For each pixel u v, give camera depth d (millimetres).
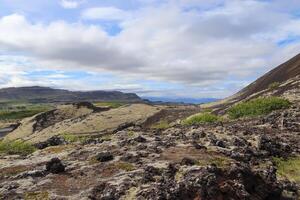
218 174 22188
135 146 28719
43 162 25922
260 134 40844
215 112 96938
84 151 28312
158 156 25734
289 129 44250
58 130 104562
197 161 24297
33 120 123250
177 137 33812
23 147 42531
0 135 144500
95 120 106875
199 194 20359
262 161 31312
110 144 30141
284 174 30344
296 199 25312
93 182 21625
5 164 26469
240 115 64875
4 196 20062
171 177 21984
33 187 21188
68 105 134375
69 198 19703
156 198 19531
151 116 109188
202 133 35656
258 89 143625
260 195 23797
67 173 23203
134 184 21047
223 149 29625
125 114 112188
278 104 63156
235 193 21453
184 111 111750
